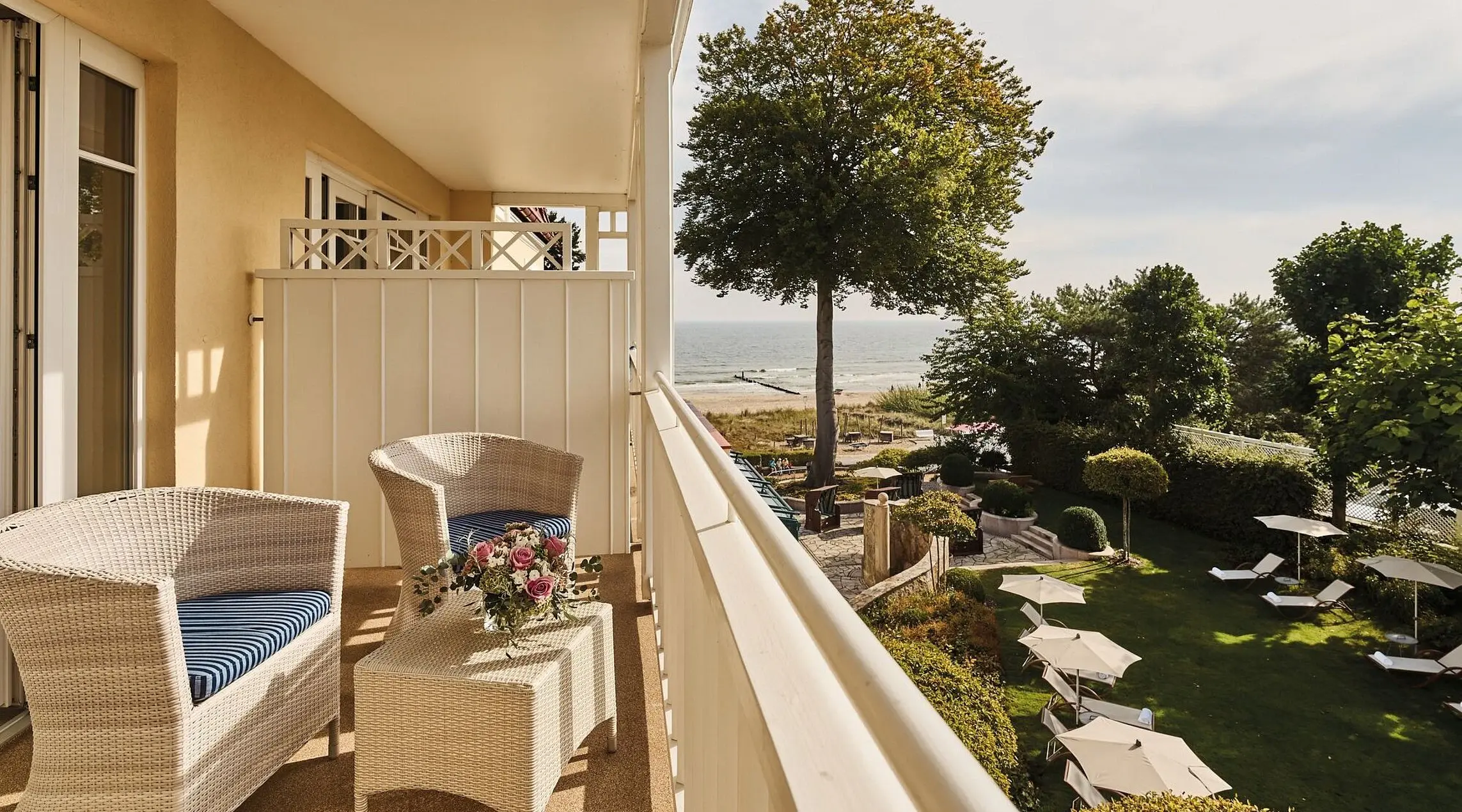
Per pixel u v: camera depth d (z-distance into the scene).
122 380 3.21
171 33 3.32
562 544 2.43
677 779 2.02
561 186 8.49
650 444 3.70
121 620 1.77
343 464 4.22
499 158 7.10
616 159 7.16
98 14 2.86
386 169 6.36
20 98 2.71
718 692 1.09
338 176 5.67
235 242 3.90
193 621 2.19
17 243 2.71
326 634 2.38
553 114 5.68
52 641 1.79
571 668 2.17
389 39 4.20
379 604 3.78
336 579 2.48
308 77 4.80
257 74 4.16
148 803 1.80
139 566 2.32
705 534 1.37
